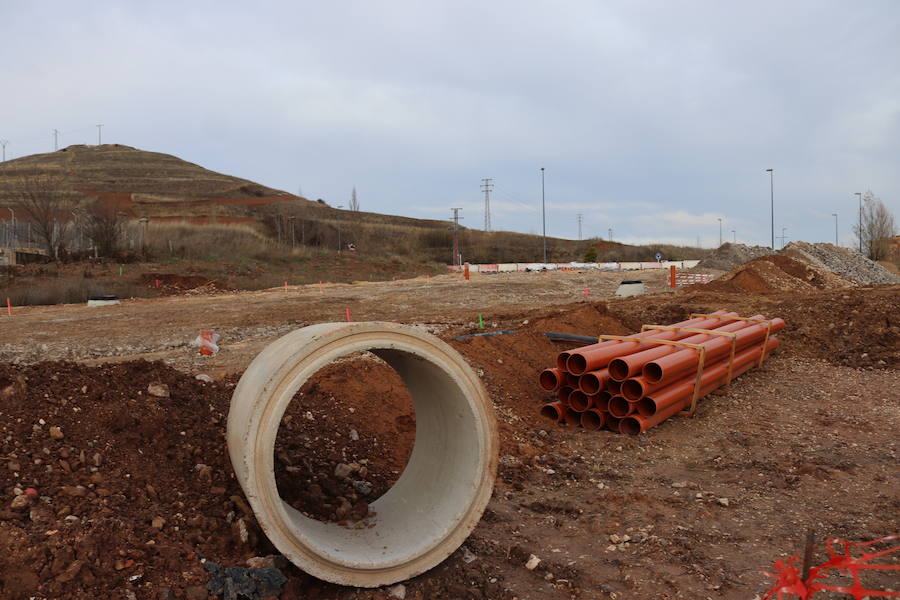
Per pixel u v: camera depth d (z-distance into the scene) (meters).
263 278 40.12
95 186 98.88
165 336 17.69
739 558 5.25
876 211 67.62
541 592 4.69
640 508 6.38
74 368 6.31
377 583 4.53
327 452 7.21
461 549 5.30
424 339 4.77
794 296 19.56
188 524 4.80
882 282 40.78
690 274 45.84
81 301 29.39
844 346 14.52
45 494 4.50
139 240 48.88
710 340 10.80
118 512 4.54
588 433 9.19
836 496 6.69
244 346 15.62
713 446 8.59
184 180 113.44
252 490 4.14
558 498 6.71
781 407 10.48
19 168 111.94
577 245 117.00
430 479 5.55
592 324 15.62
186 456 5.80
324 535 4.91
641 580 4.85
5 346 15.84
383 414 8.56
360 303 27.31
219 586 4.08
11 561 3.72
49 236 40.03
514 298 30.36
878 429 9.18
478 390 5.01
